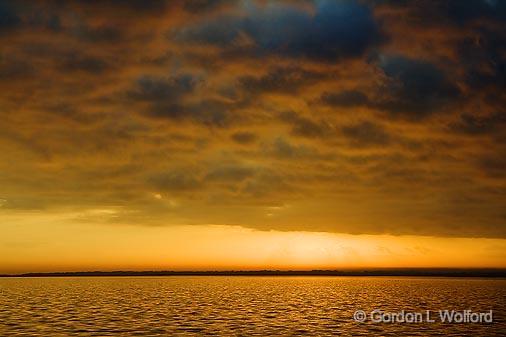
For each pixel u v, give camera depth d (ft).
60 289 550.36
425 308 308.19
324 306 319.47
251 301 363.97
